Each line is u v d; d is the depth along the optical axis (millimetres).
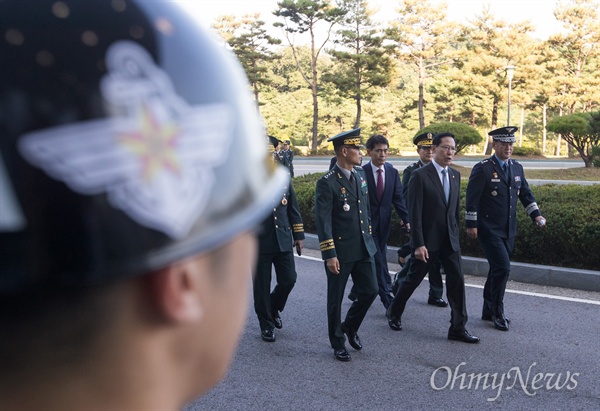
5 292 450
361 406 4191
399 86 71625
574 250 7426
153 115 481
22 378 479
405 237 9234
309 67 68562
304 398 4309
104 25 476
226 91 546
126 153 467
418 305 6668
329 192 5090
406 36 45656
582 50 50406
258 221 555
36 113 448
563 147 67312
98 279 461
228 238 516
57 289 462
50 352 477
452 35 47406
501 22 45875
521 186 6184
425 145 7539
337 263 4980
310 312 6395
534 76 46219
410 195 5598
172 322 518
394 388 4473
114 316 490
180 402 560
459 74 46281
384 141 6973
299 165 37531
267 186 586
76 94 456
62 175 450
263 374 4727
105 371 497
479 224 5992
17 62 451
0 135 444
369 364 4926
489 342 5410
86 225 456
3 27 457
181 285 526
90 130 457
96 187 458
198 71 520
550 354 5102
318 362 4984
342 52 41719
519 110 69938
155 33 499
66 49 460
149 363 516
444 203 5547
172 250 486
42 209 449
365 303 5184
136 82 478
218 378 583
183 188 492
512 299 6773
